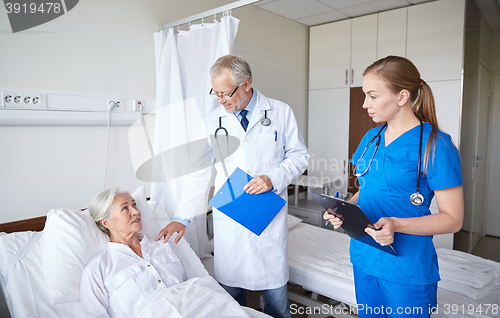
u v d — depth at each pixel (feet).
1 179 5.33
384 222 3.05
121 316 4.27
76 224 4.71
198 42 6.45
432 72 8.97
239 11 8.94
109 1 6.36
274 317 5.27
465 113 8.75
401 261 3.36
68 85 5.92
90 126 6.27
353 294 5.51
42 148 5.72
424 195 3.34
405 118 3.39
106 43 6.37
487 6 9.07
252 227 4.58
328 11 9.84
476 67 9.36
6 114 5.19
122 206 4.75
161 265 4.74
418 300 3.36
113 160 6.64
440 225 3.10
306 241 7.54
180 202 5.34
